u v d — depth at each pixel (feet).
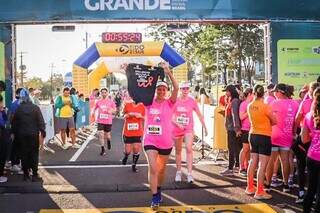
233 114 32.50
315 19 38.09
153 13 36.96
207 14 37.32
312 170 21.93
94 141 59.67
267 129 26.94
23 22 36.94
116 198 27.94
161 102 25.07
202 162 39.86
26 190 29.94
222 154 43.04
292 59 38.14
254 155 27.84
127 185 30.99
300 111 25.45
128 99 36.40
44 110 50.80
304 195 23.72
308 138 22.24
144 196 28.35
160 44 70.18
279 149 28.48
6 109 34.55
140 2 36.86
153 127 24.82
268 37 38.11
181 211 24.81
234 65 92.43
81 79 91.04
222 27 83.15
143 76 24.91
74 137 51.96
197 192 28.99
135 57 74.02
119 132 74.33
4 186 30.94
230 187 30.30
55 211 25.27
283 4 37.83
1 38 37.27
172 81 24.75
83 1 36.76
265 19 37.83
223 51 90.27
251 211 24.68
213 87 101.14
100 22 37.17
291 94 28.63
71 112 51.19
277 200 26.86
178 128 31.30
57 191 29.71
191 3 37.19
